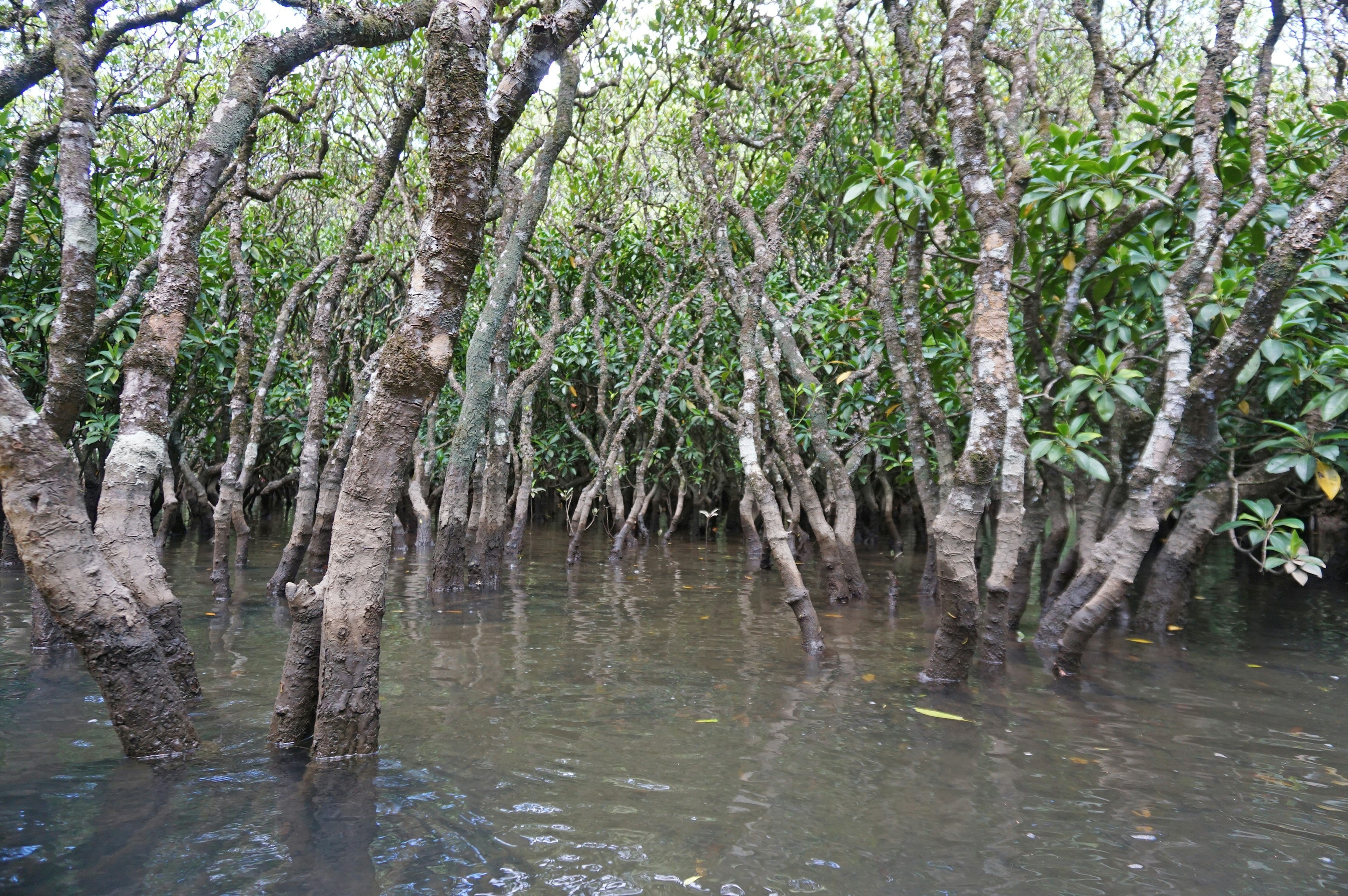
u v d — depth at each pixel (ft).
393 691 13.39
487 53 10.39
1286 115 29.17
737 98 34.71
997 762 10.50
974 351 14.05
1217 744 11.33
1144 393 19.39
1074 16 21.74
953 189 19.71
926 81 22.44
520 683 14.02
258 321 39.58
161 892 7.11
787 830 8.50
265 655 15.67
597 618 20.26
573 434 47.47
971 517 14.03
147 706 10.18
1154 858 8.04
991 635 15.46
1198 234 15.62
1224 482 18.99
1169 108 19.36
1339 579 29.89
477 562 26.12
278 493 55.11
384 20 14.17
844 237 39.68
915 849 8.14
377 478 10.39
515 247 24.99
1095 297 19.16
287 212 43.16
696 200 36.70
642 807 9.02
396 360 10.27
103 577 10.03
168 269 12.32
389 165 22.33
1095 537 19.04
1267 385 19.62
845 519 24.62
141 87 36.09
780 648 16.94
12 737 10.84
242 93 12.50
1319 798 9.52
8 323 26.40
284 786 9.41
